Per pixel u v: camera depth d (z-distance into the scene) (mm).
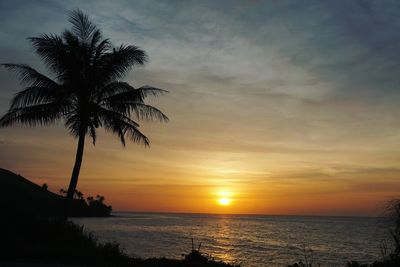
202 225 124500
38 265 10969
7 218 16156
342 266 32781
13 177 73688
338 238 70375
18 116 19250
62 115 20062
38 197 57125
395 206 11367
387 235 11914
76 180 19469
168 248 40781
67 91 19391
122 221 135500
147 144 21328
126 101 20266
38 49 19203
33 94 18922
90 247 15000
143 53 20359
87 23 20859
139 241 48594
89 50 20297
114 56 19984
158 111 20969
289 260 36000
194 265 14305
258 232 89188
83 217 159625
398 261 11617
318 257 39406
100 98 20609
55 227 16266
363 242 60969
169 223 135375
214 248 45969
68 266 11211
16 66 18953
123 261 13695
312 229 108188
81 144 19766
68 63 19344
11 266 10602
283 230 101688
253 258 36969
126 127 20922
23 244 13617
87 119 19844
